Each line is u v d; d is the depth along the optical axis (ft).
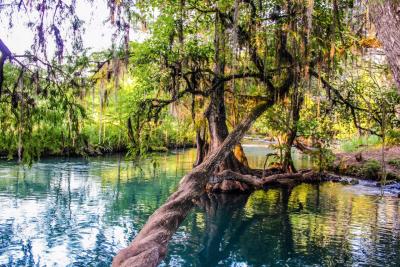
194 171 41.29
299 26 39.68
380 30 14.39
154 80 55.26
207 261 38.27
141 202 63.52
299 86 49.14
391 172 85.87
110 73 49.03
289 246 42.42
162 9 47.73
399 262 36.99
